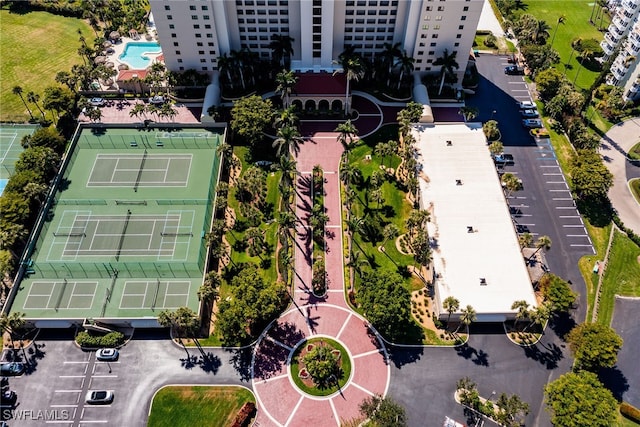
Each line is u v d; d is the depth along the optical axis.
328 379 107.88
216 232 121.94
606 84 169.38
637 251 129.12
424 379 108.25
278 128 145.25
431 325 115.88
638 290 122.06
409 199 138.12
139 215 132.38
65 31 190.38
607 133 156.00
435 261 119.62
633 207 138.12
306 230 132.25
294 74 157.12
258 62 162.88
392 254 127.25
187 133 151.62
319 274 121.88
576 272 125.25
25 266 121.75
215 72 165.38
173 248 126.12
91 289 118.81
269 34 162.75
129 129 152.88
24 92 165.38
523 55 177.62
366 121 158.00
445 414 103.44
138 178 140.50
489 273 117.75
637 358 111.38
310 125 156.75
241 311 107.62
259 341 113.38
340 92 155.50
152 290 118.50
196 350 112.19
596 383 99.38
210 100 156.25
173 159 145.25
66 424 102.06
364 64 157.50
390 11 155.50
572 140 152.50
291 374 108.69
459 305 112.06
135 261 123.44
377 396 105.31
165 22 150.75
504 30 194.12
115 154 146.25
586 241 131.25
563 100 154.75
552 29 194.00
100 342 111.12
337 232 131.75
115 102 163.00
